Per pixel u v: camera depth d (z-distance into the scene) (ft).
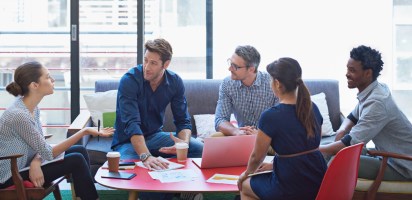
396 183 9.82
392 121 9.95
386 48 16.58
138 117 11.09
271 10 16.43
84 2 16.46
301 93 7.93
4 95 18.31
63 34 18.25
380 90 10.04
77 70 16.05
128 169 9.66
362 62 9.96
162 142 11.73
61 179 10.28
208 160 9.64
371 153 9.51
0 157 9.14
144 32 16.46
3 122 9.61
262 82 12.28
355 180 8.28
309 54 16.67
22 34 18.24
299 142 7.85
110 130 10.27
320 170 7.93
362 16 16.51
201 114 14.64
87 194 9.93
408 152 10.00
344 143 9.80
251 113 12.37
